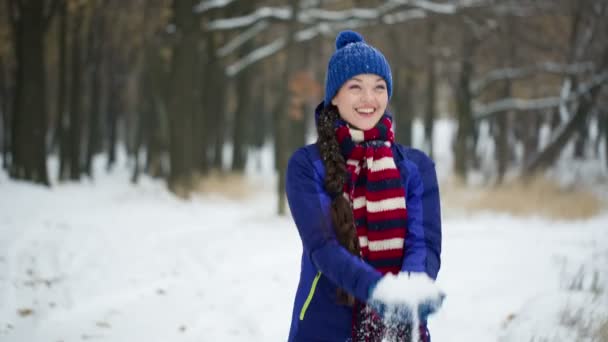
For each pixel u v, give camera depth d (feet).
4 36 52.70
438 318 13.35
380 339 5.75
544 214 33.73
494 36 55.42
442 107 144.56
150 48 57.26
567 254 19.44
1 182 40.34
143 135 92.68
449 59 60.49
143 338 12.45
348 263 5.22
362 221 5.84
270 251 22.62
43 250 21.04
